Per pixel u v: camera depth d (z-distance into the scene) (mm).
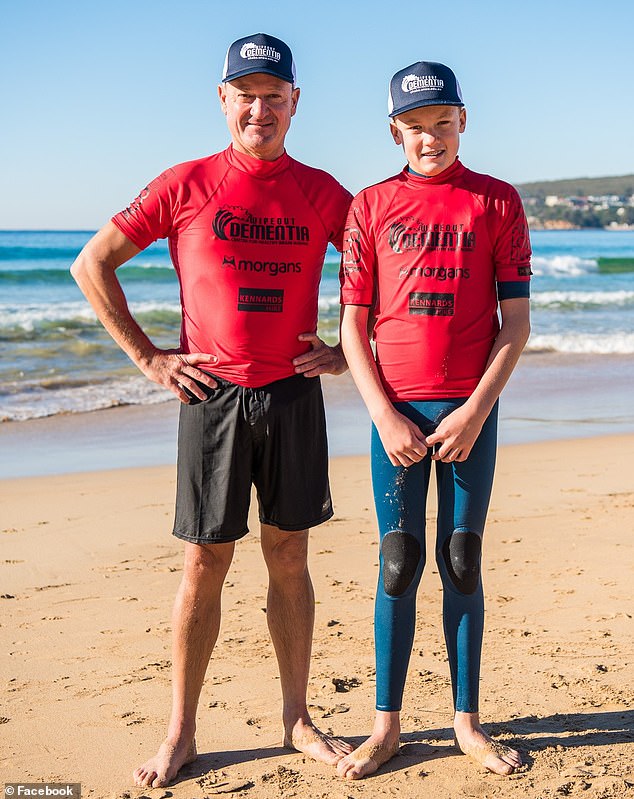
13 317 17109
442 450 2930
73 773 3031
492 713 3387
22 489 7289
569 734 3195
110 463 8242
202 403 3100
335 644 4184
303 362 3125
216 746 3236
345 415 10180
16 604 4777
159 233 3191
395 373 3047
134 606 4754
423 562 3070
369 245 3078
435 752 3098
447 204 3020
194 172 3123
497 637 4195
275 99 3055
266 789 2891
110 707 3551
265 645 4195
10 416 10180
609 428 9656
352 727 3346
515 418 10180
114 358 13859
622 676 3707
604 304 23234
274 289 3090
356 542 5828
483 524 3080
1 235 72875
